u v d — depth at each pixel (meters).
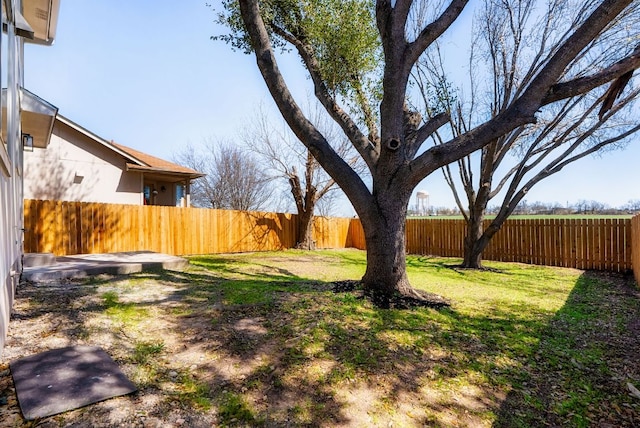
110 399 2.21
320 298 4.52
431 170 4.55
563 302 5.28
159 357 2.87
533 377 3.01
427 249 12.90
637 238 6.97
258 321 3.71
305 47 6.27
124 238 9.54
